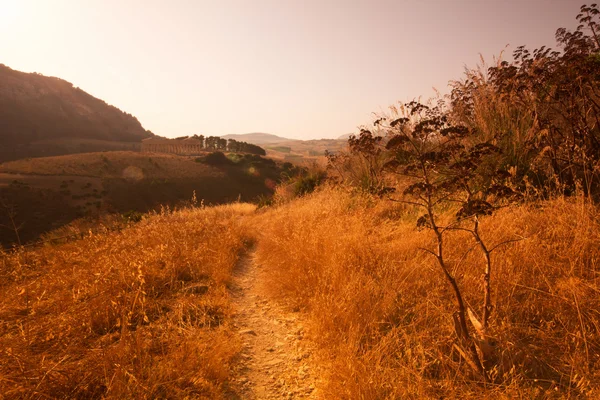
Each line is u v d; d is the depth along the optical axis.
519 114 5.00
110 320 3.21
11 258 6.02
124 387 2.14
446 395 2.05
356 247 4.35
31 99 192.62
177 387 2.26
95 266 4.60
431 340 2.56
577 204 3.54
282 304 4.05
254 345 3.11
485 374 2.13
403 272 3.59
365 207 6.76
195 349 2.70
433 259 3.68
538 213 3.85
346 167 10.64
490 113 5.42
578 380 1.95
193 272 4.73
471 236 3.82
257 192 88.88
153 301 3.67
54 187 70.38
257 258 6.52
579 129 4.12
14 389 2.02
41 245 8.42
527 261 3.10
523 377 2.08
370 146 6.98
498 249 3.38
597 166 3.75
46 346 2.71
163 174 89.06
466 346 2.26
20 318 3.29
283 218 7.98
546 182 4.50
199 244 6.24
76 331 2.93
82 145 173.88
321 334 3.02
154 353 2.72
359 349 2.67
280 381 2.53
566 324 2.40
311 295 3.88
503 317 2.62
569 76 3.91
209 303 3.75
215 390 2.29
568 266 2.99
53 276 4.44
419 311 2.96
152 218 11.25
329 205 7.43
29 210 56.41
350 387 2.18
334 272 3.84
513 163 4.76
